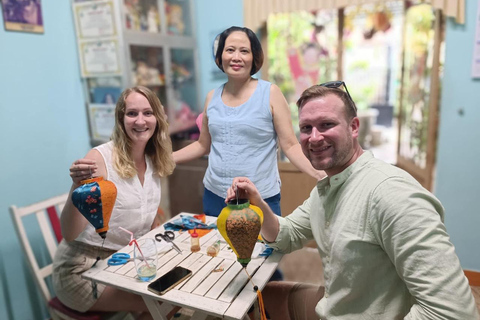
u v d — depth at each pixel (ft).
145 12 7.93
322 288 4.79
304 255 9.21
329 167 3.40
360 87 20.11
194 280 3.93
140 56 7.86
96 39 7.34
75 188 4.29
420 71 9.93
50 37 6.91
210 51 9.20
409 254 2.93
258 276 4.00
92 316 4.93
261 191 5.56
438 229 2.89
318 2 7.41
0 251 6.10
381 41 18.07
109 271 4.19
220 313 3.36
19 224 5.64
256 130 5.45
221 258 4.42
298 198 8.86
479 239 7.47
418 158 10.00
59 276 5.04
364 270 3.32
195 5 9.00
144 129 4.99
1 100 6.07
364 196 3.27
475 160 7.21
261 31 8.77
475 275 7.57
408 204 2.97
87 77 7.68
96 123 7.79
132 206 5.12
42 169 6.88
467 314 2.74
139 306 4.86
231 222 3.53
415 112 10.38
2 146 6.11
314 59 10.02
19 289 6.42
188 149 6.43
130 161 5.07
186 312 6.63
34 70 6.63
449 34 6.92
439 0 6.81
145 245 4.26
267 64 8.97
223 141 5.61
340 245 3.39
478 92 6.93
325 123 3.32
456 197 7.51
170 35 8.55
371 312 3.38
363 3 7.16
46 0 6.79
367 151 3.61
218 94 5.88
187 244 4.82
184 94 9.52
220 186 5.67
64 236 4.77
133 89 5.09
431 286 2.80
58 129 7.19
